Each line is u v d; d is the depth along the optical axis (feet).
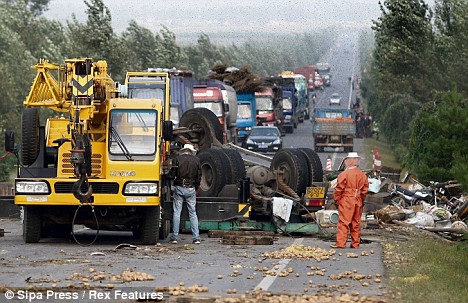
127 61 424.05
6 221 167.94
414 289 85.35
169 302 78.95
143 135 125.49
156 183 123.44
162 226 134.31
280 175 145.89
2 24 366.63
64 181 122.52
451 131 169.58
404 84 383.24
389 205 161.38
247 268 99.91
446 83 368.27
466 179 108.58
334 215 140.77
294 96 554.05
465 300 82.28
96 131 126.72
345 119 413.59
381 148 438.40
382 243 127.54
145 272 95.91
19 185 122.62
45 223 131.95
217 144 155.74
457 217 154.92
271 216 140.87
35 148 124.88
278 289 85.76
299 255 111.55
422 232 137.39
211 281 90.22
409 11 386.93
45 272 94.89
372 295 82.99
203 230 141.90
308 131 554.05
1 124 309.01
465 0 378.53
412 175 193.26
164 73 193.67
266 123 474.08
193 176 128.57
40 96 125.49
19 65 358.64
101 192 122.52
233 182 140.46
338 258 110.32
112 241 130.52
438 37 375.86
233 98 329.72
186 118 157.89
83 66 121.60
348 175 121.90
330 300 79.56
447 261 108.47
